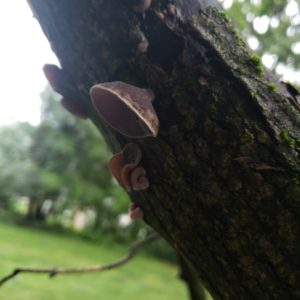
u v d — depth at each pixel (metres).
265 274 0.19
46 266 1.45
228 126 0.19
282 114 0.19
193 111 0.19
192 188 0.20
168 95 0.20
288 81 0.21
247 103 0.19
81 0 0.19
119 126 0.20
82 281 1.39
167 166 0.20
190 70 0.19
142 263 2.12
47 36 0.22
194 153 0.20
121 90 0.19
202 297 0.44
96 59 0.20
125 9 0.19
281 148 0.19
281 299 0.19
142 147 0.21
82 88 0.22
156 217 0.23
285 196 0.18
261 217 0.19
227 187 0.19
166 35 0.19
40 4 0.21
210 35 0.20
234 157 0.19
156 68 0.20
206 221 0.20
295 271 0.19
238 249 0.20
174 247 0.24
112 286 1.41
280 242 0.19
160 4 0.19
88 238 2.64
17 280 1.12
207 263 0.21
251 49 0.21
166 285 1.60
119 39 0.19
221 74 0.19
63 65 0.23
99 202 2.64
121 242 2.65
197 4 0.20
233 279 0.20
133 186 0.21
